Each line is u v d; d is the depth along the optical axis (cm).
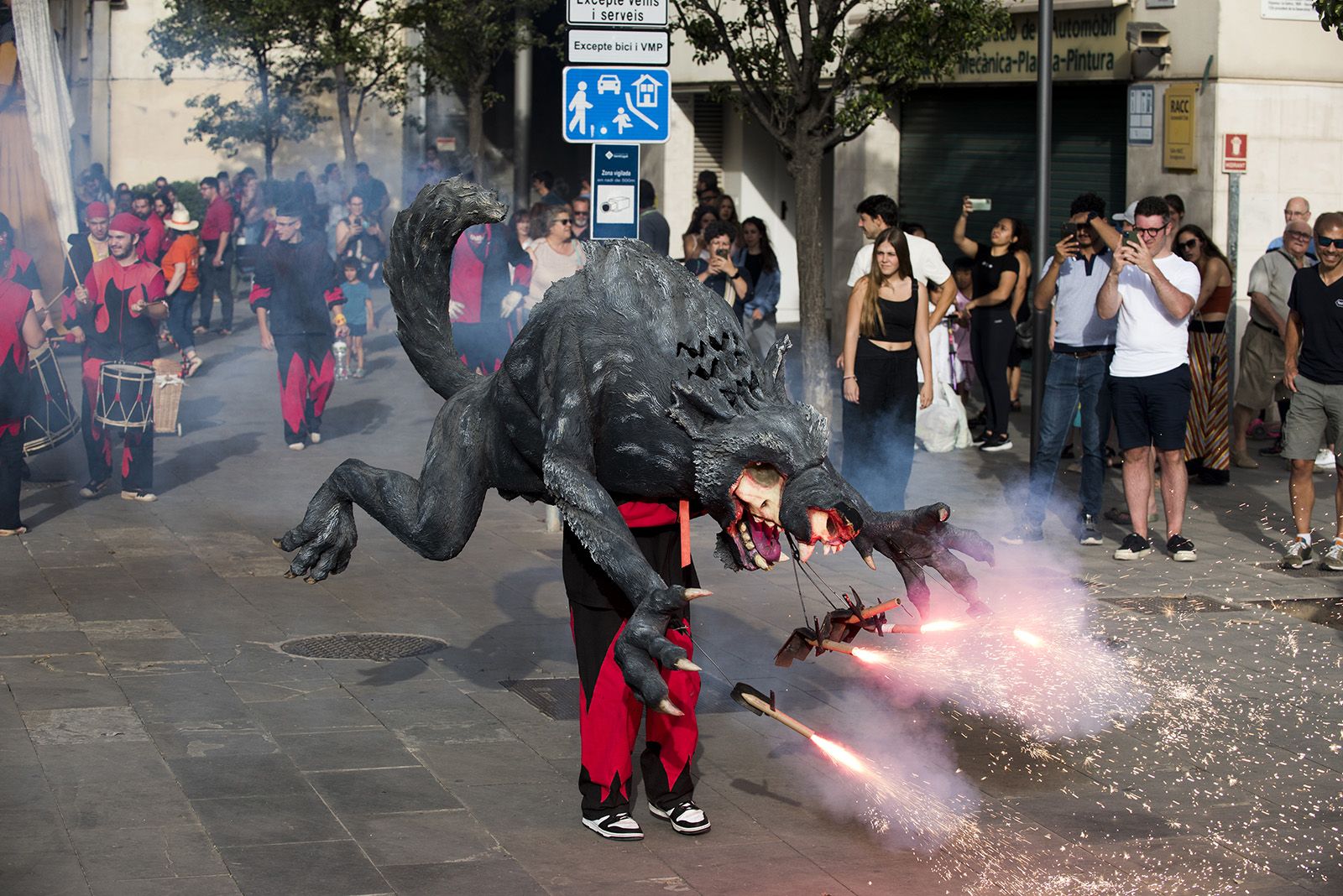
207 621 885
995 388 1489
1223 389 1320
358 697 753
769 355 568
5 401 1074
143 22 3556
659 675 495
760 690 773
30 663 795
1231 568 1043
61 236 1912
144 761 659
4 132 1902
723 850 582
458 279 1498
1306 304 1027
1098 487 1112
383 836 588
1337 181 1641
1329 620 912
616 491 564
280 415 1667
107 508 1196
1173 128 1634
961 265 1605
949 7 1441
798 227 1536
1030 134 1869
